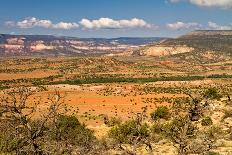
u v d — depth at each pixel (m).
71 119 43.34
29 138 13.58
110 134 44.84
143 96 165.12
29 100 130.12
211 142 14.44
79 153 16.38
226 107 44.44
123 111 122.44
